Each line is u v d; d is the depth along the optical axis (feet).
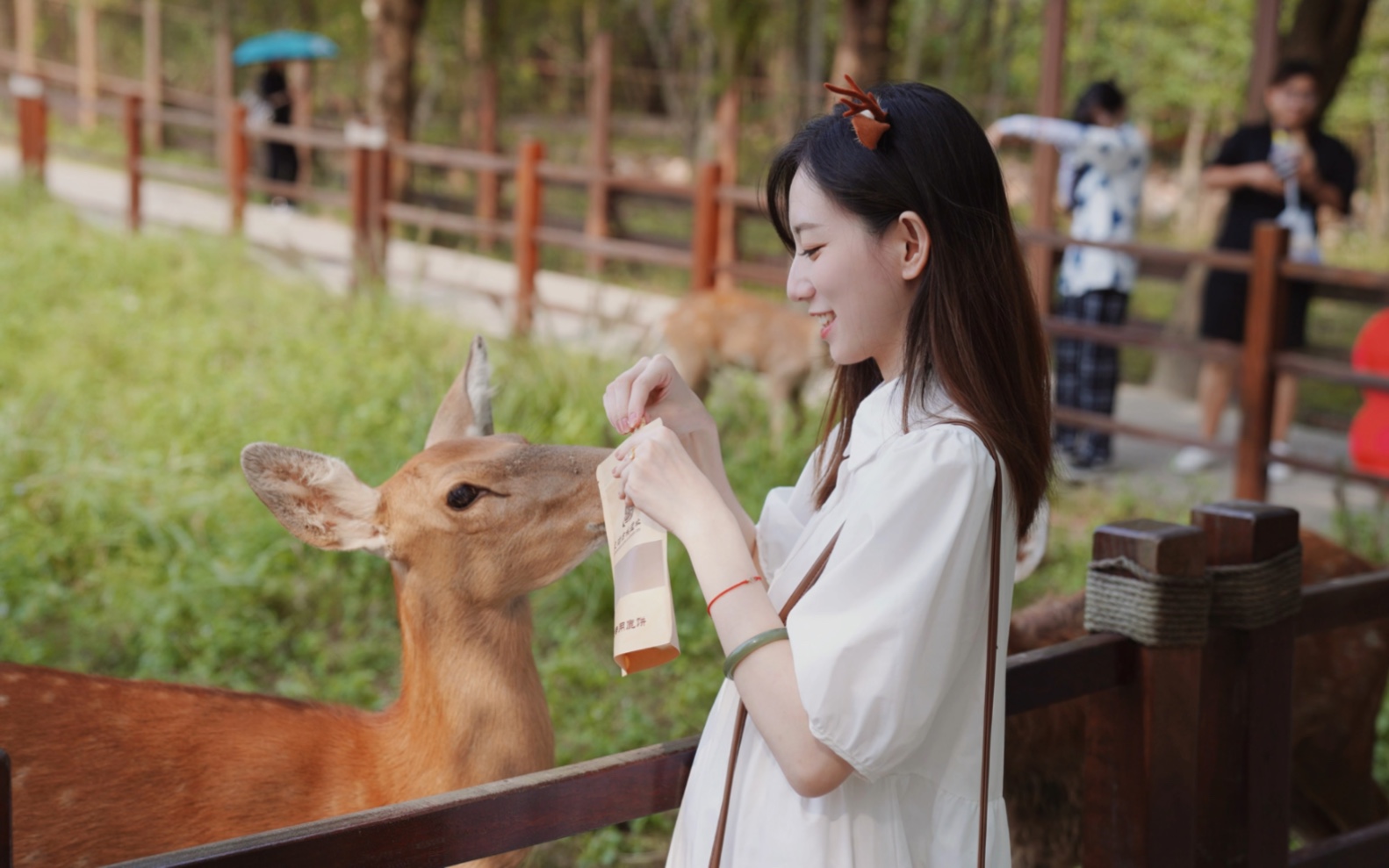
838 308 5.51
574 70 63.82
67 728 7.53
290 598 16.20
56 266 32.99
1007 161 59.93
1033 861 10.41
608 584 16.25
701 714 14.03
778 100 56.13
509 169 31.63
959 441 5.16
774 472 20.36
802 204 5.50
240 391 22.95
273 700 8.24
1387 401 21.16
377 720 8.26
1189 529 7.42
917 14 64.39
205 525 17.88
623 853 12.03
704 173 28.09
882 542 5.03
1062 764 10.27
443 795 5.64
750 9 49.78
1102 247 23.38
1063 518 21.04
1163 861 7.55
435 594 7.80
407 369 23.71
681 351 23.89
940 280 5.30
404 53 46.06
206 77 75.00
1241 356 21.08
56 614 15.93
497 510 7.70
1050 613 10.54
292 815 7.75
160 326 28.09
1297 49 29.58
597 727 13.66
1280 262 20.54
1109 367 23.97
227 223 43.68
